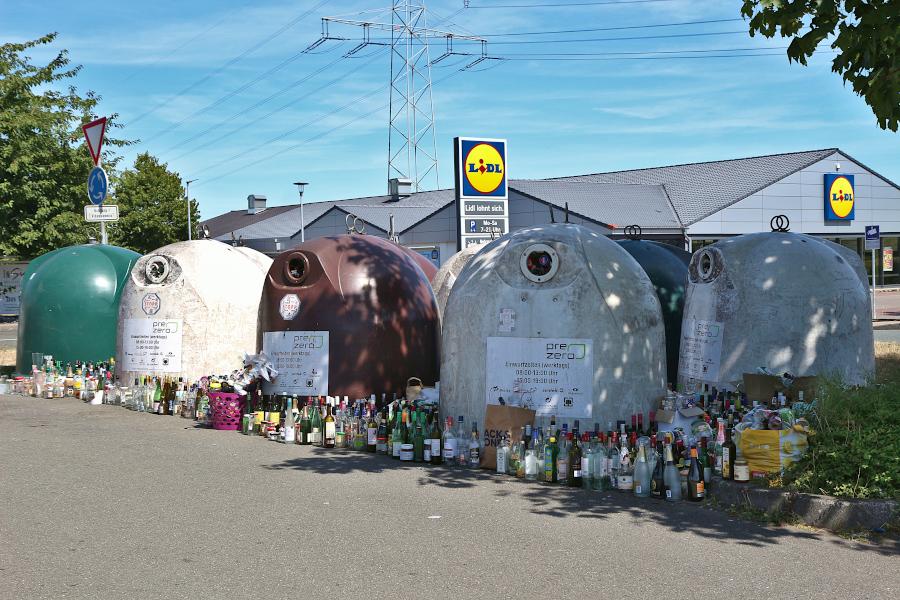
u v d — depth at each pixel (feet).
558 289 27.07
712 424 25.44
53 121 88.63
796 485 20.72
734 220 125.08
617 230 110.11
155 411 37.81
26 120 85.05
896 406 21.75
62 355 45.29
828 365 30.25
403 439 27.99
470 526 19.77
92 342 45.55
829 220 136.26
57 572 16.56
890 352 51.16
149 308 40.16
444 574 16.49
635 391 27.07
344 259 34.50
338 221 146.61
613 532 19.33
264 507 21.44
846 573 16.57
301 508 21.33
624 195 128.16
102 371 41.42
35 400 41.70
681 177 142.10
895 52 22.70
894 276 148.56
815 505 19.80
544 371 26.78
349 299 33.81
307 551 17.89
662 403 26.89
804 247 31.48
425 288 36.55
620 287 27.45
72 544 18.31
